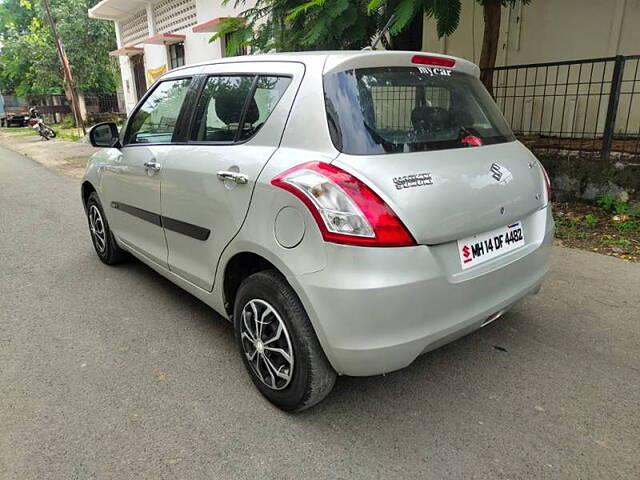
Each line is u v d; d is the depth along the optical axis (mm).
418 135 2443
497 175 2529
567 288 3979
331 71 2418
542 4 7406
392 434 2406
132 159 3682
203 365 3021
